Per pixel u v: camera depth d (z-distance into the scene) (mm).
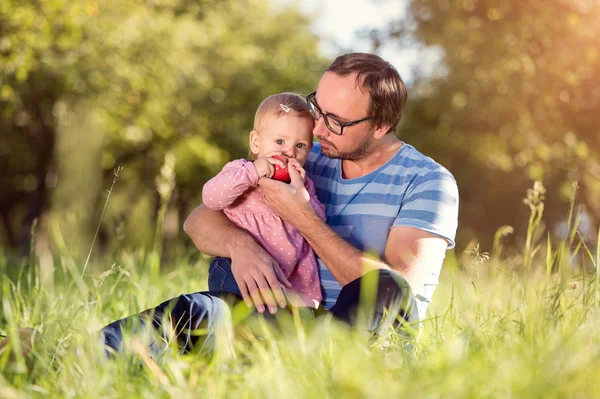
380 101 3059
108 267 4164
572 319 2584
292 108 3148
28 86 16125
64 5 13781
